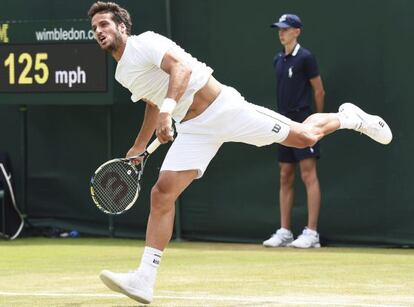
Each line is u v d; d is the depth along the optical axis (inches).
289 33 658.2
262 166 709.3
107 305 400.5
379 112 671.8
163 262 580.1
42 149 781.3
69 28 727.7
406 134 662.5
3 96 748.0
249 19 706.8
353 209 682.8
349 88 679.7
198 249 669.3
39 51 737.6
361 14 674.2
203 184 729.0
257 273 517.3
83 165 770.2
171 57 390.6
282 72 666.2
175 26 727.7
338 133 682.8
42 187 783.7
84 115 765.9
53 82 734.5
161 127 379.9
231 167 718.5
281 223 684.7
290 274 512.1
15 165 788.6
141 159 409.4
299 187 697.0
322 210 690.8
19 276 517.0
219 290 448.1
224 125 413.1
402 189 666.2
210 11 716.7
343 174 684.1
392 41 665.6
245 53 708.0
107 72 719.1
